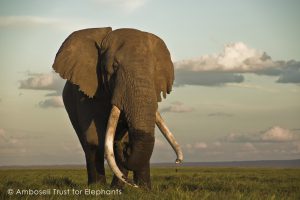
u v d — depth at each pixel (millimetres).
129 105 13180
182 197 12102
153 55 14195
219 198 12367
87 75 14609
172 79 14492
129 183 12664
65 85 17344
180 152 13531
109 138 13117
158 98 14141
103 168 15195
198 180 22969
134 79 13320
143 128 12984
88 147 14797
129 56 13680
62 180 18234
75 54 14836
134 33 14336
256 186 18297
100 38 14914
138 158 12945
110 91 13938
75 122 16375
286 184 20594
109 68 13883
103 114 14641
